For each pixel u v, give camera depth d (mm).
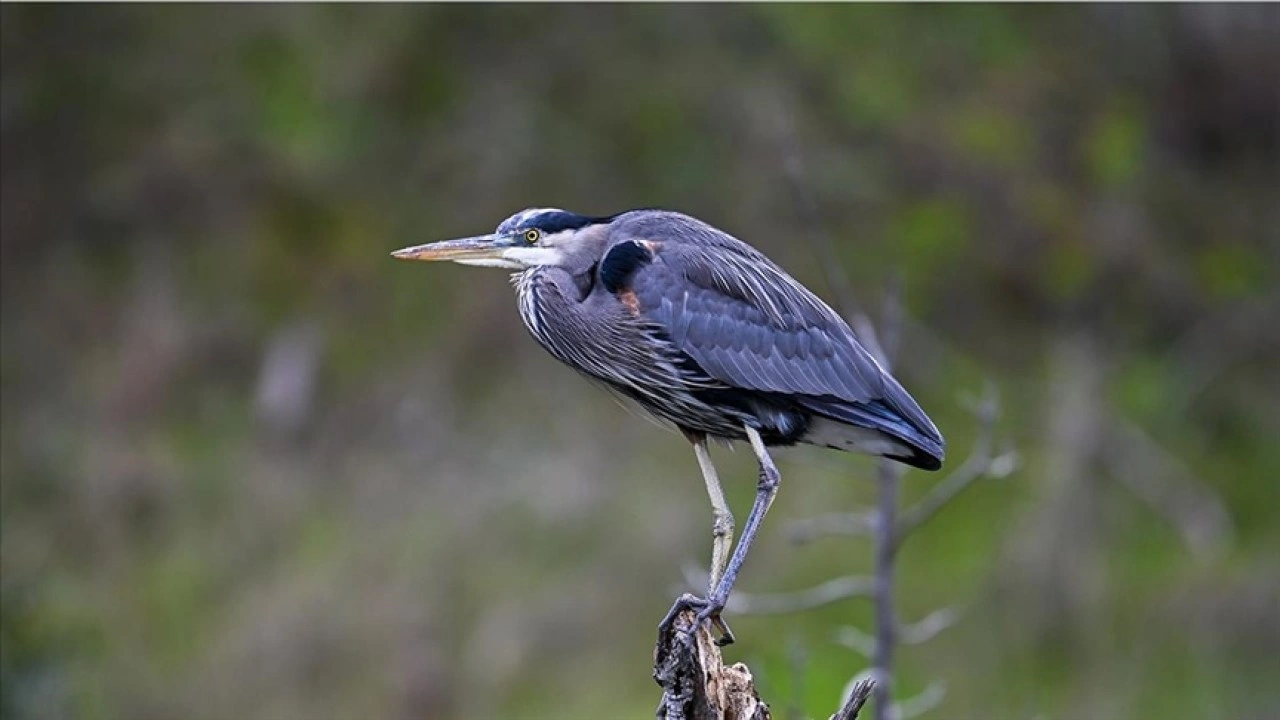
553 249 7473
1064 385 17500
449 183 18391
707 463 7570
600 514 15984
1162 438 18000
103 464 17047
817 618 15227
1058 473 16812
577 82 18703
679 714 6145
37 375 18094
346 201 18562
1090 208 19250
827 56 19125
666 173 18188
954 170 18812
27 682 12422
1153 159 20156
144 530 16766
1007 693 15312
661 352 7316
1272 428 18375
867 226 18312
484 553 15906
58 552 16562
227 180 18781
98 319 18391
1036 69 20000
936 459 7477
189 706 15133
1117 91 20188
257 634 15484
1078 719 15156
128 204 18859
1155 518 17172
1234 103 20609
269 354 17750
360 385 17516
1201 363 18781
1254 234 19969
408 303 17922
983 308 18406
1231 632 15812
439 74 18891
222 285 18281
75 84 19344
